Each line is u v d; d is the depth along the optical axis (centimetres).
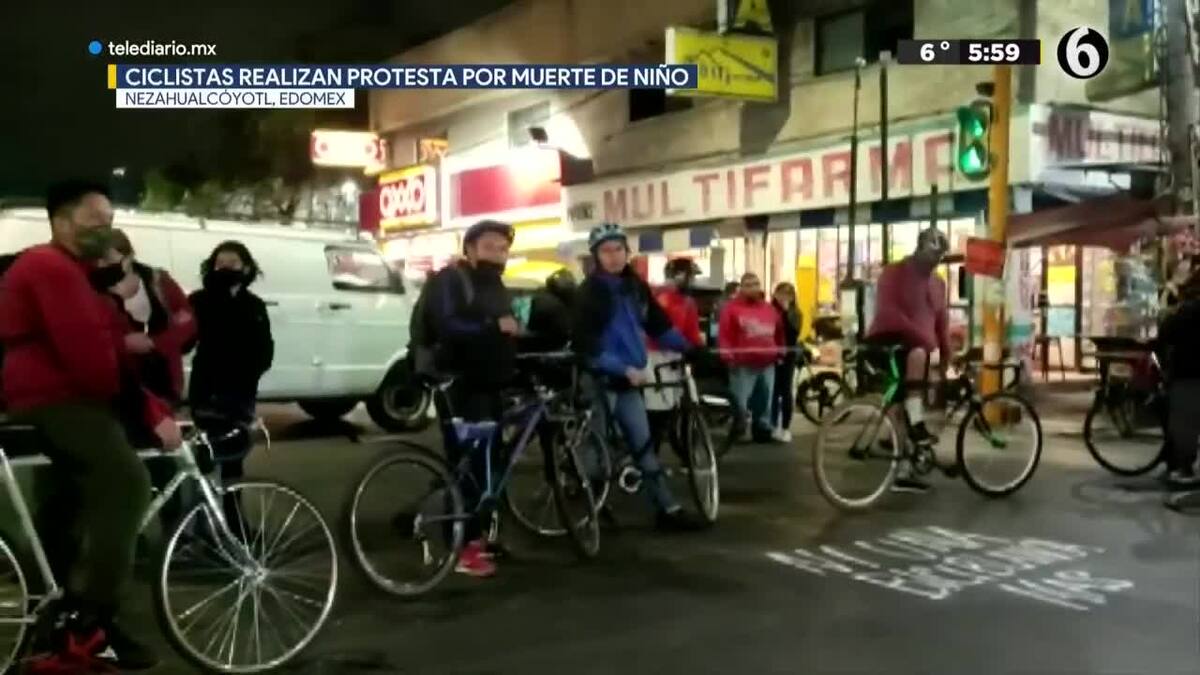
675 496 919
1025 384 1584
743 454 1152
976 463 898
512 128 2636
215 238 1236
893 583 656
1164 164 1410
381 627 573
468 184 2584
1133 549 733
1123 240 1446
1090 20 1574
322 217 3344
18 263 473
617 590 641
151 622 571
